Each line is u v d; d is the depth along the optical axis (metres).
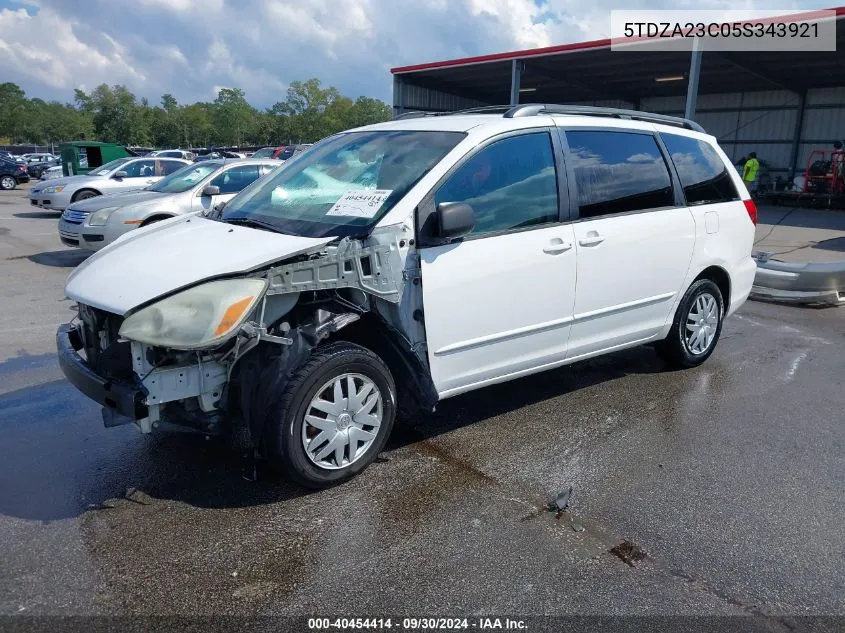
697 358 5.43
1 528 3.13
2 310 7.28
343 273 3.40
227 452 3.91
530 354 4.21
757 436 4.26
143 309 3.08
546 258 4.07
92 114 77.25
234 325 3.04
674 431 4.32
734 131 28.20
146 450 3.93
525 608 2.65
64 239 9.96
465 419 4.46
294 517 3.25
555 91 28.78
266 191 4.34
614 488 3.58
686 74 24.19
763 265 8.50
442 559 2.94
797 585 2.82
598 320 4.52
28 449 3.95
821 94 25.72
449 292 3.70
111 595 2.68
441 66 23.09
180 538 3.07
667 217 4.82
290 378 3.27
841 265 8.08
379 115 82.94
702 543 3.10
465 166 3.83
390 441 4.11
